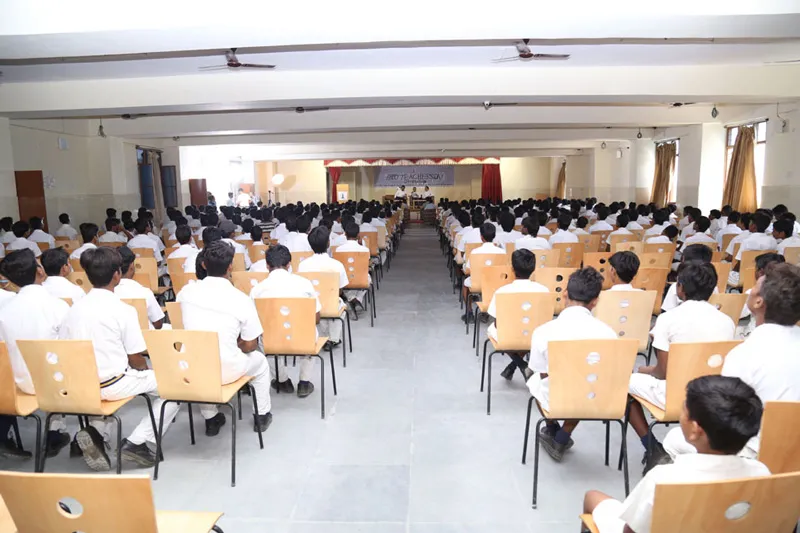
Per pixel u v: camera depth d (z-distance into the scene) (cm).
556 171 2245
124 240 732
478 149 1728
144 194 1333
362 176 2438
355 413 336
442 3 442
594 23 453
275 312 316
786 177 862
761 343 191
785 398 186
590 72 735
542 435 280
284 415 334
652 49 624
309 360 358
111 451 283
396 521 229
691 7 430
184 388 253
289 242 593
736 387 133
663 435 301
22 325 263
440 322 554
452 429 314
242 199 1866
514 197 2381
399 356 445
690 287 250
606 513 168
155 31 442
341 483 259
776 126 886
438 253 1155
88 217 1140
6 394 242
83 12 435
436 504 242
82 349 233
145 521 133
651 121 1053
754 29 468
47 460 284
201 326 267
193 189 1491
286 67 704
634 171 1444
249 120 1066
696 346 220
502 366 418
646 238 639
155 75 727
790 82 726
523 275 337
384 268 928
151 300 351
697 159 1105
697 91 735
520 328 321
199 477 264
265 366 305
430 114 1030
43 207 945
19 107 763
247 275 420
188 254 534
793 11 427
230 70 705
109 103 754
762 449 175
